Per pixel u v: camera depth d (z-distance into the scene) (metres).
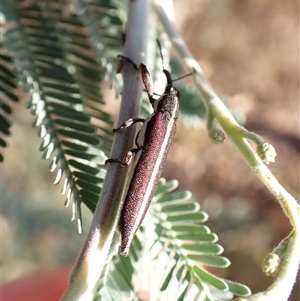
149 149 0.07
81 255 0.05
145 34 0.07
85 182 0.06
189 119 0.09
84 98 0.08
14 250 0.19
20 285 0.15
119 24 0.08
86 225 0.13
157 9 0.08
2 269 0.19
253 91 0.22
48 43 0.08
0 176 0.20
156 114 0.07
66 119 0.07
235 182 0.21
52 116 0.07
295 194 0.21
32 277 0.15
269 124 0.22
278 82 0.23
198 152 0.21
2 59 0.07
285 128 0.22
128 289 0.06
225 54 0.23
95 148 0.06
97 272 0.05
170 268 0.06
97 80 0.08
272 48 0.23
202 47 0.22
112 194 0.05
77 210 0.06
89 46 0.08
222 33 0.22
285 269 0.05
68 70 0.07
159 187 0.07
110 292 0.06
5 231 0.19
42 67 0.07
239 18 0.23
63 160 0.06
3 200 0.19
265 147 0.05
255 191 0.21
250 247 0.20
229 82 0.22
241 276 0.19
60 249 0.19
